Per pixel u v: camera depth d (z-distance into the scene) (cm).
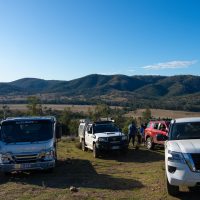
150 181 1150
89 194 995
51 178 1278
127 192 1009
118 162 1689
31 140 1348
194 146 886
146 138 2292
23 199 963
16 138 1351
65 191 1044
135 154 1994
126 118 6688
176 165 870
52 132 1392
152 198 924
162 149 2233
